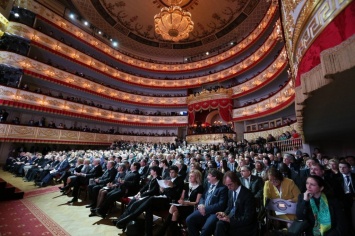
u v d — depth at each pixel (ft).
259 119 48.67
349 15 6.52
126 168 16.28
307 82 8.18
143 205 9.82
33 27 42.24
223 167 16.48
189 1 55.42
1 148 35.40
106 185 14.57
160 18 36.73
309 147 27.27
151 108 68.69
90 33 59.82
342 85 8.29
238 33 63.10
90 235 9.89
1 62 36.04
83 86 50.67
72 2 52.85
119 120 58.08
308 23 8.93
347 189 10.50
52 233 9.95
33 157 29.07
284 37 14.66
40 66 41.52
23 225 10.71
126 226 10.16
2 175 25.88
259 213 8.77
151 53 75.05
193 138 54.80
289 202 7.36
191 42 70.13
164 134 63.26
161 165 17.07
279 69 39.24
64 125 47.34
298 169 14.10
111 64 65.72
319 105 11.57
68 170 19.61
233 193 8.08
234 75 57.00
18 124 35.06
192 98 61.77
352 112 13.28
